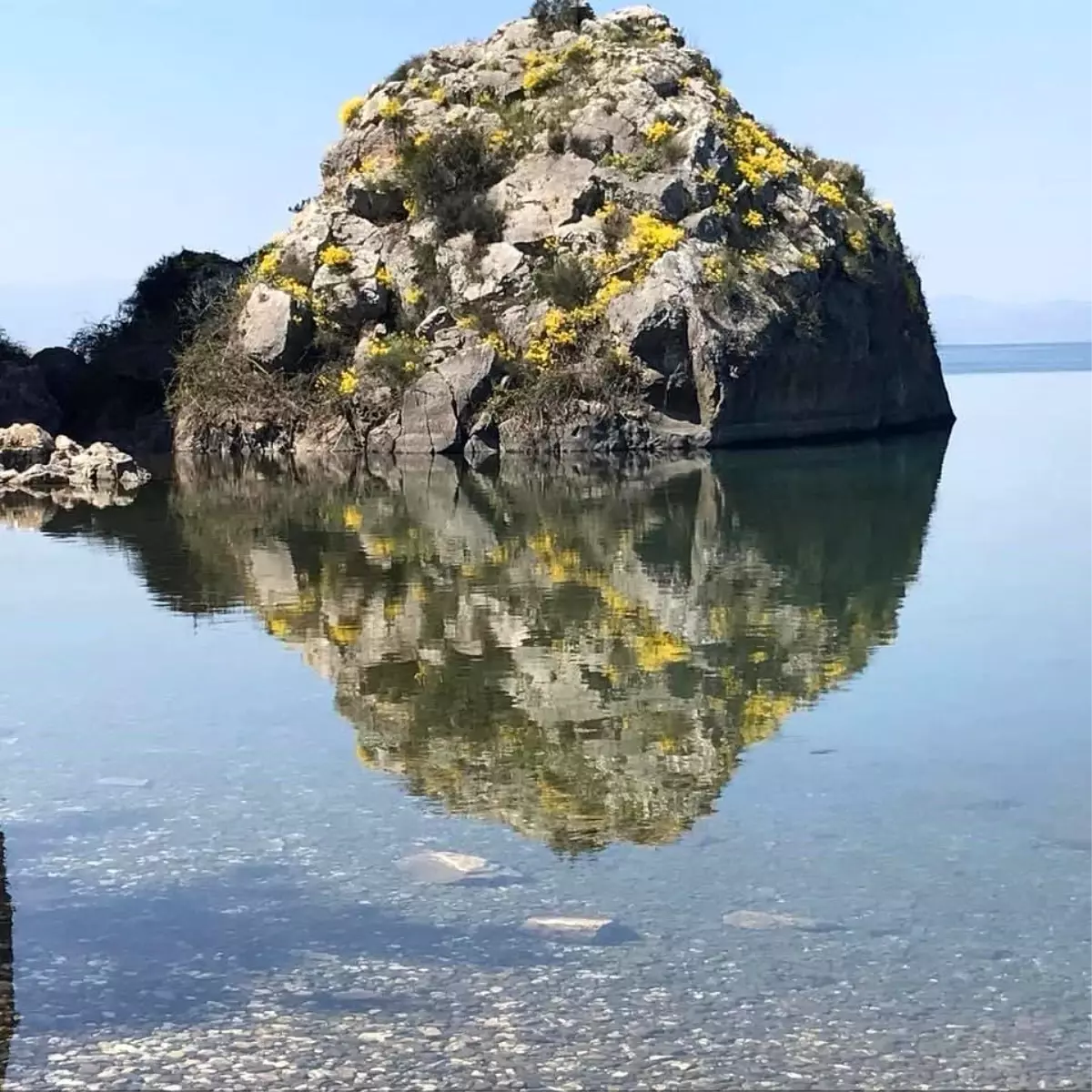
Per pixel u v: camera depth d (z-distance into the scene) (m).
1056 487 30.19
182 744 10.89
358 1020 6.36
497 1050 6.07
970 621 15.55
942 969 6.80
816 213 44.59
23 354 51.97
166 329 51.28
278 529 24.20
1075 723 11.23
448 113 48.00
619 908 7.54
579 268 41.72
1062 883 7.88
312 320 43.66
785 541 22.06
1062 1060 5.96
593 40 49.16
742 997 6.51
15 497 31.64
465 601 16.88
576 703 11.97
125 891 7.86
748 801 9.35
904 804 9.25
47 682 13.14
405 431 40.75
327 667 13.51
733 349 39.66
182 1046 6.16
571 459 38.66
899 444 42.38
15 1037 6.23
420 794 9.53
